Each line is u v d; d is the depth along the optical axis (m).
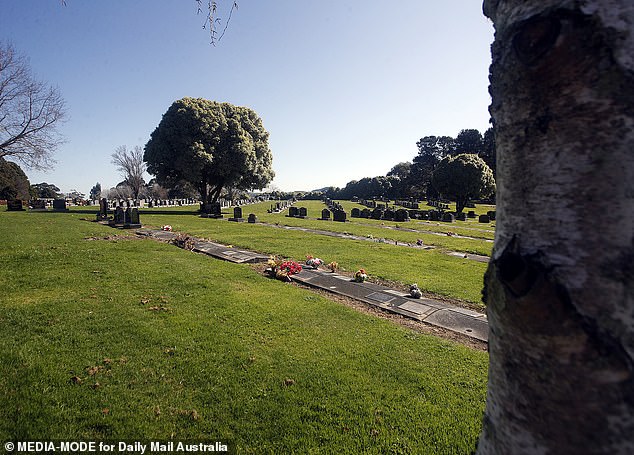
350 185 83.31
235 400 3.65
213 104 34.06
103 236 14.12
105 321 5.42
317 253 12.86
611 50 0.93
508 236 1.14
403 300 7.50
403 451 3.03
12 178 45.69
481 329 5.99
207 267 9.54
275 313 6.20
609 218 0.93
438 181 37.16
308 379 4.10
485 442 1.20
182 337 5.01
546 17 1.00
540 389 0.99
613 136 0.93
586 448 0.92
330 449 3.03
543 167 1.04
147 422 3.27
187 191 60.81
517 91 1.10
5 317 5.38
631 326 0.91
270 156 39.62
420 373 4.34
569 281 0.96
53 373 3.91
